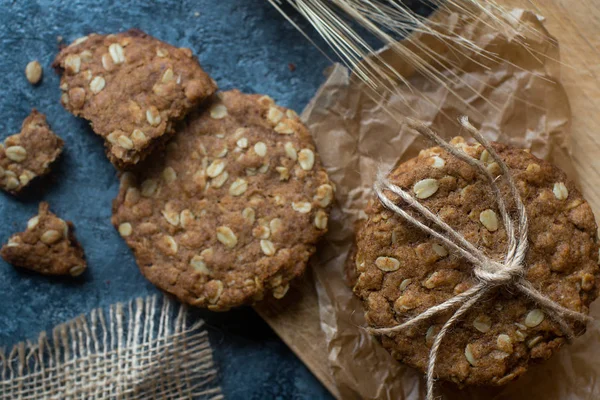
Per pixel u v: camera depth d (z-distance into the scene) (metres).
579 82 0.36
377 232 0.33
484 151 0.33
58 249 0.37
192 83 0.35
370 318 0.33
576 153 0.36
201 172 0.35
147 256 0.36
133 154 0.35
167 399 0.37
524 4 0.36
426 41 0.36
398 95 0.36
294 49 0.38
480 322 0.33
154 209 0.36
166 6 0.38
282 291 0.35
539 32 0.35
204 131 0.36
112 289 0.38
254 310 0.37
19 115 0.38
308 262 0.36
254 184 0.35
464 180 0.33
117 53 0.36
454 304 0.32
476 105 0.36
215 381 0.37
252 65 0.38
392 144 0.36
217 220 0.35
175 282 0.35
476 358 0.33
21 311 0.38
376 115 0.36
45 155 0.37
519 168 0.33
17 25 0.38
